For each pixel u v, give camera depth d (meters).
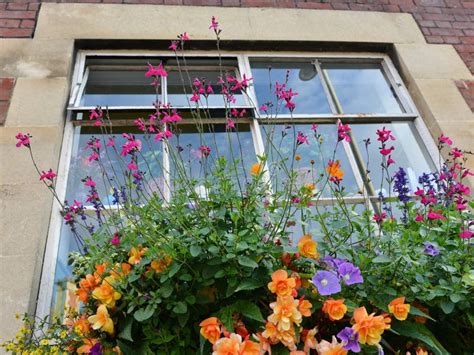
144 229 1.39
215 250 1.24
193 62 2.64
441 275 1.43
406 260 1.35
